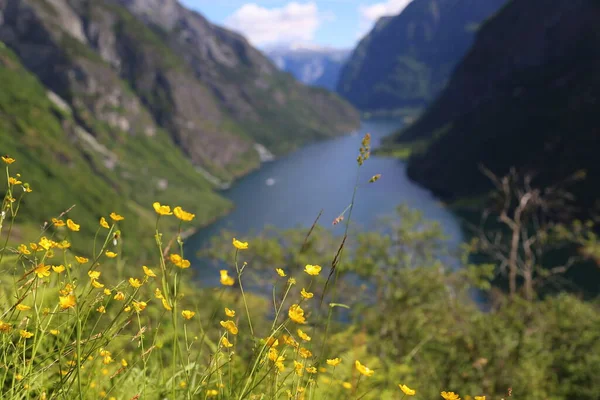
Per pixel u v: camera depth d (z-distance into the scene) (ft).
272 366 5.32
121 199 506.48
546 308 39.06
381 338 37.29
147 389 6.36
